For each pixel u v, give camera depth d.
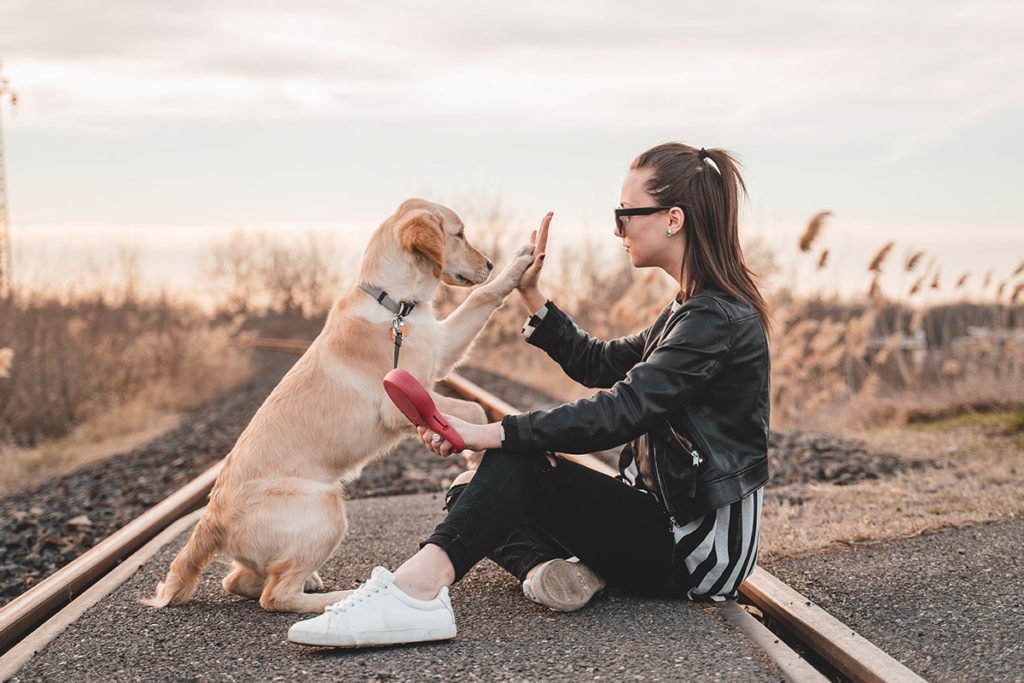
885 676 2.10
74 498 5.77
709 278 2.62
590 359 3.12
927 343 8.35
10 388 9.62
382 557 3.42
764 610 2.80
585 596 2.59
